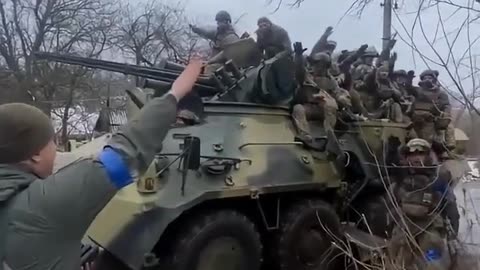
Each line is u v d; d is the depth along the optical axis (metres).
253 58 8.38
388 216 6.81
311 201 7.22
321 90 8.15
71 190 1.92
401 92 10.20
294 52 7.72
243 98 7.47
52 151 2.10
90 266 5.80
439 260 5.14
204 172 6.18
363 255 6.77
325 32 9.35
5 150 1.99
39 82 25.61
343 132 8.36
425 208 5.52
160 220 5.63
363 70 10.05
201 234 5.87
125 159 1.99
